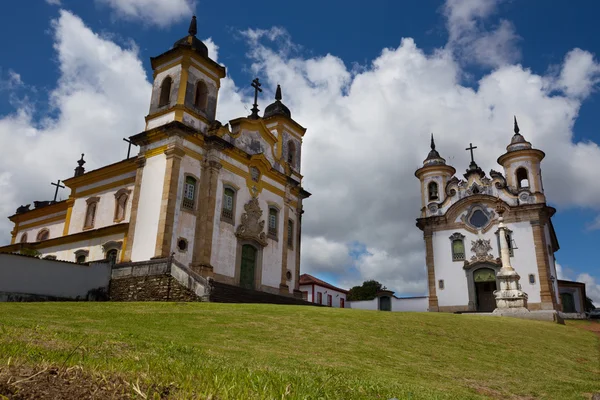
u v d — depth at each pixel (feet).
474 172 132.36
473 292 122.62
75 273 71.61
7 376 13.85
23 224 126.82
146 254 79.36
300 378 20.51
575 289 151.74
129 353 22.21
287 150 115.96
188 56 90.22
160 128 84.12
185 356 24.06
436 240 131.34
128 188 94.94
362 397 19.42
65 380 14.43
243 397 14.82
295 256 109.09
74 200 106.22
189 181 85.46
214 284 77.10
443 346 43.09
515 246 120.26
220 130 91.86
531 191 123.54
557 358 45.34
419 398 21.44
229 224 90.43
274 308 56.13
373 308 150.51
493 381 32.14
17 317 36.55
